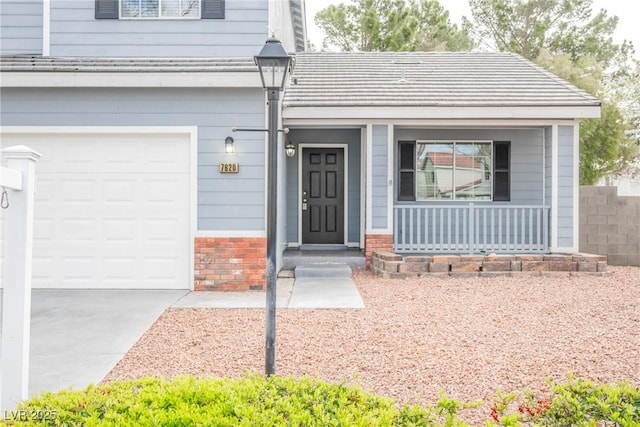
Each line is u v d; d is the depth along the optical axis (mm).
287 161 11805
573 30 24188
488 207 10109
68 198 8016
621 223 11031
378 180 10039
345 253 10836
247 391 2658
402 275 9109
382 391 3879
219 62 8109
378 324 5828
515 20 25391
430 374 4230
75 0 8406
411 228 10164
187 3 8453
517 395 3766
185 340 5289
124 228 8047
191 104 7973
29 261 3109
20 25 8680
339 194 12062
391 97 10211
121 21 8445
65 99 7926
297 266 9648
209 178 7988
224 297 7438
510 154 11383
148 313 6434
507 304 6863
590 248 11117
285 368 4418
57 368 4445
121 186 8039
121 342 5227
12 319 3053
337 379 4117
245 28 8461
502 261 9203
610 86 22000
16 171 3033
